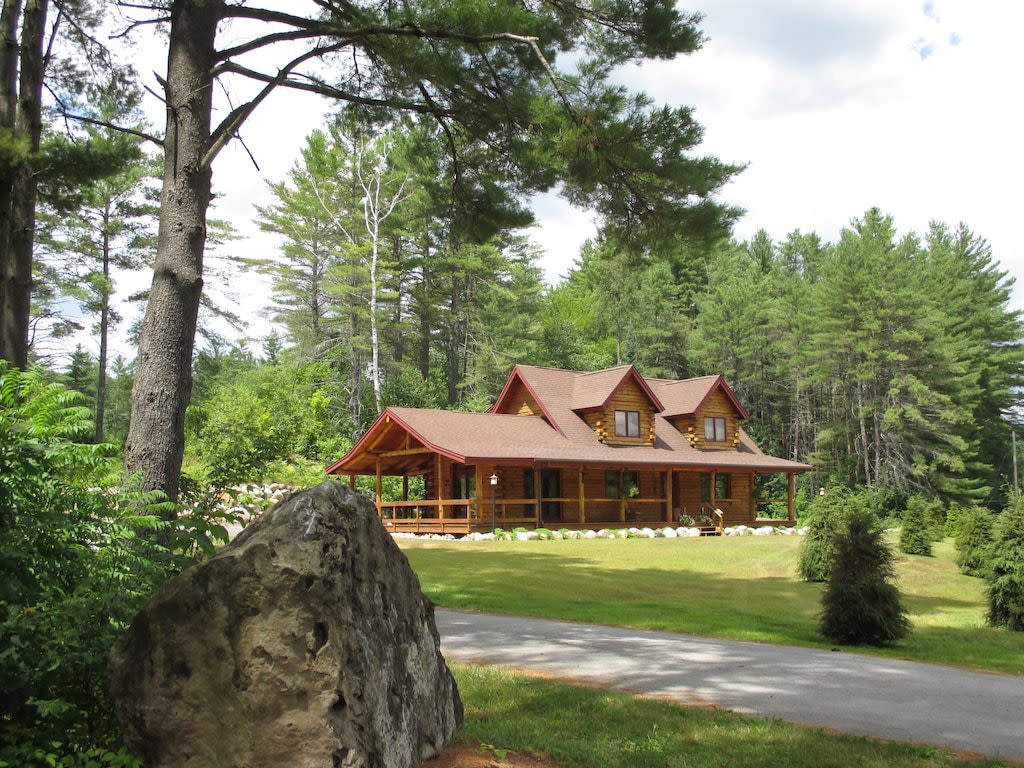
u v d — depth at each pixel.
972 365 60.03
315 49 10.70
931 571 21.17
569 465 30.55
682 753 5.50
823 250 83.00
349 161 48.16
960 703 7.64
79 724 4.42
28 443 4.88
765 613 14.36
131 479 6.49
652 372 65.50
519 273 56.31
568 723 6.16
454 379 57.12
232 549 4.38
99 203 41.34
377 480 32.00
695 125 11.34
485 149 13.11
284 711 4.11
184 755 4.11
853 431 55.94
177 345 9.61
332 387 43.41
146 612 4.25
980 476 60.03
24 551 4.50
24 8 12.68
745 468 36.38
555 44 11.49
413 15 10.66
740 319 63.81
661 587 17.39
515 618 12.55
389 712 4.63
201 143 10.06
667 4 11.14
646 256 13.02
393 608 4.98
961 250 67.00
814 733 6.18
